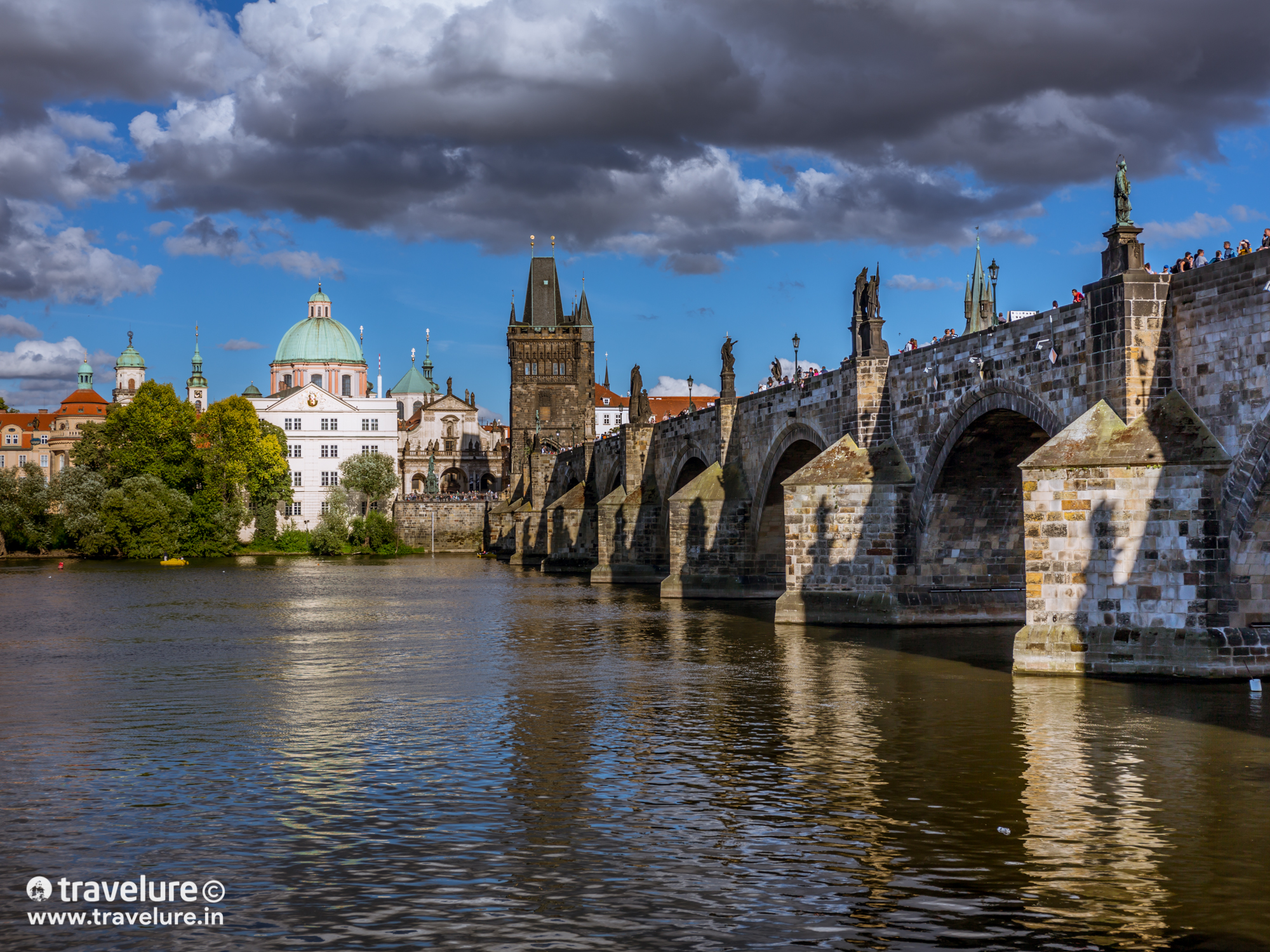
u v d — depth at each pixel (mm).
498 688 45625
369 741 35312
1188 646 42094
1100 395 46031
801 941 19797
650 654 55844
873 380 67812
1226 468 41594
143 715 40250
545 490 190375
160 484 178375
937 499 63438
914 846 24516
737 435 94875
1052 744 33531
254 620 77438
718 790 29078
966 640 58688
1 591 107875
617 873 23000
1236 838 24875
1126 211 45188
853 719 37875
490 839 25203
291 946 19688
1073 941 19719
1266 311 39875
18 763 32625
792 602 67812
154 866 23609
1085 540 43812
